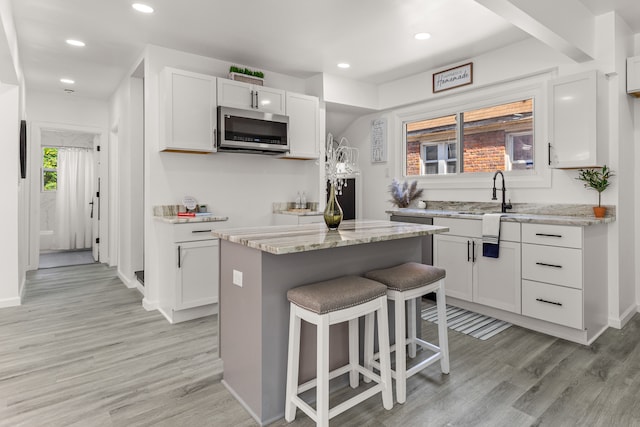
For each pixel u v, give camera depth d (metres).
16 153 3.47
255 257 1.77
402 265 2.21
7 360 2.38
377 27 3.02
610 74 2.83
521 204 3.52
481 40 3.32
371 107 4.62
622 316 2.97
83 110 5.17
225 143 3.28
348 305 1.63
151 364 2.33
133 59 3.67
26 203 4.73
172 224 3.00
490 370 2.24
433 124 4.39
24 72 4.04
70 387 2.05
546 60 3.21
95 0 2.55
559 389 2.02
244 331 1.88
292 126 3.84
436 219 3.54
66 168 6.72
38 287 4.18
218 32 3.08
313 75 4.25
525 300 2.88
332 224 2.20
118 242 4.68
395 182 4.55
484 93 3.78
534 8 2.25
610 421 1.73
